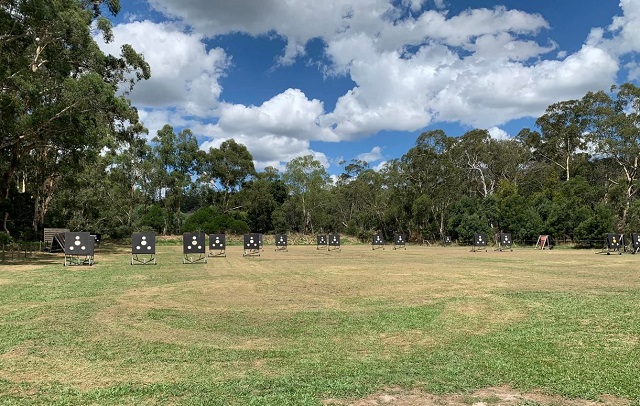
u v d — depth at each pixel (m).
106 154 49.03
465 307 10.84
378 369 6.02
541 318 9.39
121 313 10.06
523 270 20.91
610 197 52.09
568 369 5.97
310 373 5.87
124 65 33.78
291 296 12.78
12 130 24.47
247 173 81.38
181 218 71.69
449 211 62.38
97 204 50.31
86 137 28.50
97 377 5.73
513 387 5.34
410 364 6.25
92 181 47.72
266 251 41.09
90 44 28.12
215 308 10.79
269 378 5.66
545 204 54.22
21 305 11.04
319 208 75.38
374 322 9.13
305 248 48.94
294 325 8.87
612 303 11.06
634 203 44.81
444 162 62.56
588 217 48.25
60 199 47.62
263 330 8.43
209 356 6.68
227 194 81.19
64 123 26.67
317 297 12.59
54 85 27.02
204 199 79.12
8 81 23.73
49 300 11.81
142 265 23.45
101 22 30.38
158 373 5.88
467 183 68.25
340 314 10.01
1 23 22.92
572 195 53.41
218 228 62.50
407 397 5.02
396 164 66.56
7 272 19.12
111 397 5.03
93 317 9.60
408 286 14.96
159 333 8.18
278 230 73.25
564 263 25.48
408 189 64.50
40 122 25.20
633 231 43.12
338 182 84.88
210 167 77.81
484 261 27.47
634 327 8.37
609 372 5.82
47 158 36.53
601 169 60.34
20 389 5.30
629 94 52.75
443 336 7.94
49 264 23.45
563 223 50.38
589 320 9.09
